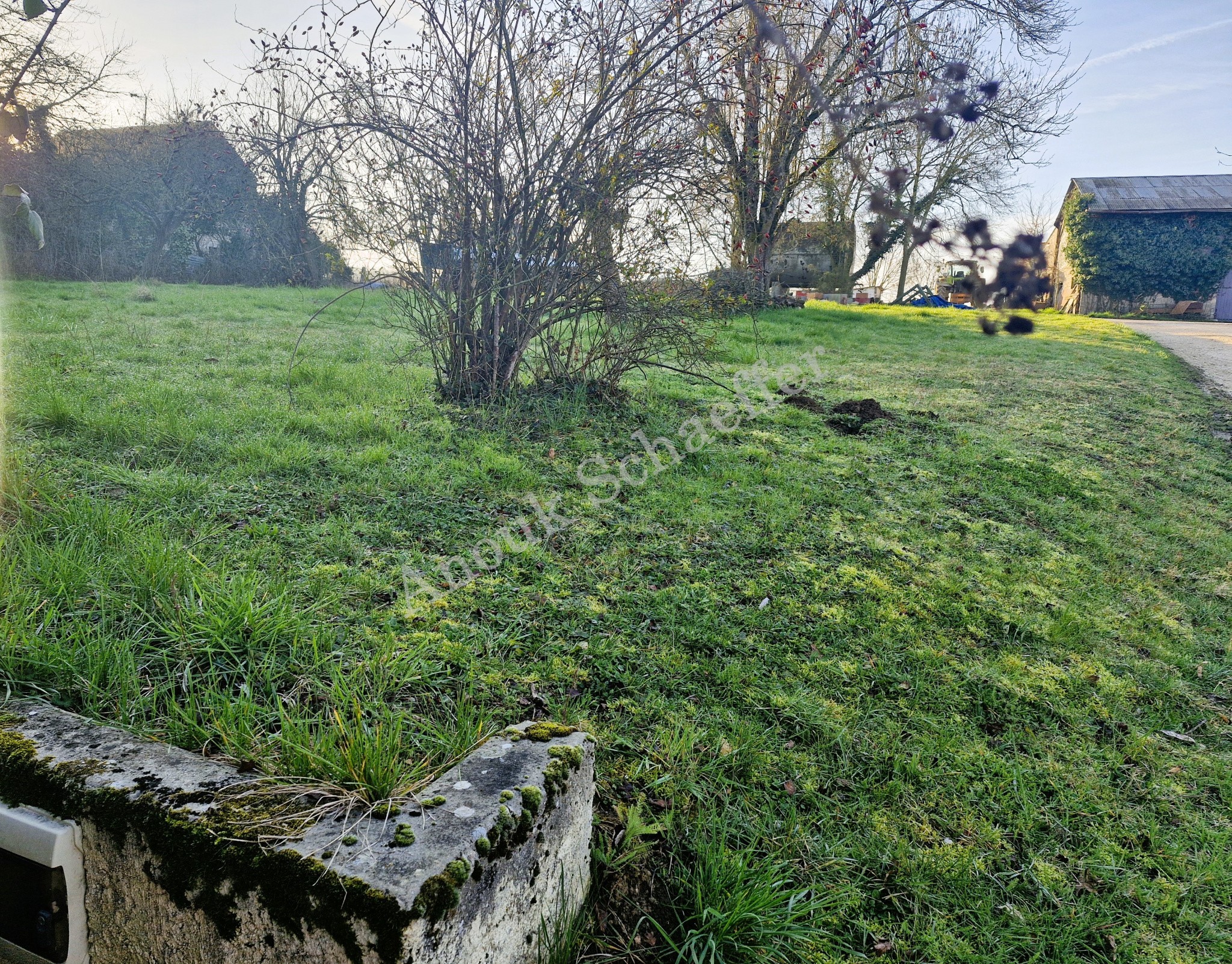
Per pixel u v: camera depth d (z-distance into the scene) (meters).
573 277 6.96
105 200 20.94
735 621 3.94
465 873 1.66
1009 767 3.18
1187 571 5.38
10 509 3.66
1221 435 8.98
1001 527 5.64
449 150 6.36
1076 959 2.41
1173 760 3.39
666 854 2.52
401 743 2.39
